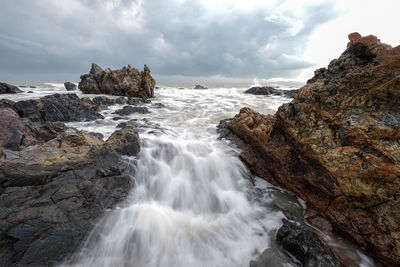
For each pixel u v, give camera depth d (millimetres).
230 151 8820
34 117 11703
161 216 5566
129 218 5262
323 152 5805
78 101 14695
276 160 7199
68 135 7367
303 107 6688
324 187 5691
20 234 4145
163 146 8391
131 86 28391
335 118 5863
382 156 4789
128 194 5953
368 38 5855
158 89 46625
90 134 8977
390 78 5070
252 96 31969
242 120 9477
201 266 4445
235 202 6426
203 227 5422
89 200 5215
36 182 5070
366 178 4906
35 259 4074
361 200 4992
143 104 21812
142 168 6949
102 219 5008
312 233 4941
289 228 4957
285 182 6953
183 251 4742
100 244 4645
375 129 5020
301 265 4348
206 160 7934
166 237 5016
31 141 6844
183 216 5805
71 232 4512
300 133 6582
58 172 5430
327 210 5629
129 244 4801
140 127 11703
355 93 5637
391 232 4418
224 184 7141
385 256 4422
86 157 6277
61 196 4977
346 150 5375
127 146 7316
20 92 27359
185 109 19969
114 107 19641
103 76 30406
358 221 4945
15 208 4422
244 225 5559
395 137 4812
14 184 4840
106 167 6234
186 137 10602
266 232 5320
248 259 4598
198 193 6688
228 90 44625
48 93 27453
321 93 6352
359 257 4711
